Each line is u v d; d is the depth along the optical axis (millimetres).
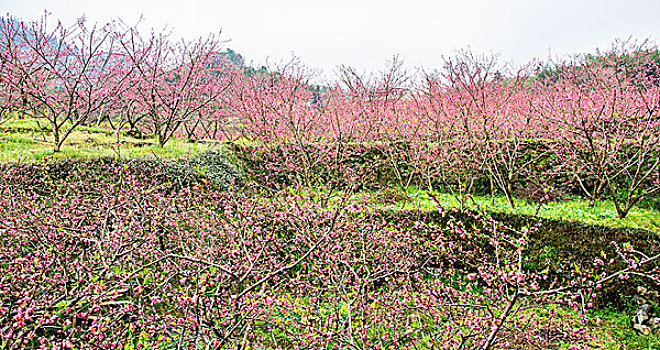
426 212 8461
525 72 10398
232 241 5867
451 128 10633
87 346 3773
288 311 5105
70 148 9945
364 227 6633
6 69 9797
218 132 17875
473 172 11094
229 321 4348
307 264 6664
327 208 6031
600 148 8891
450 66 9812
